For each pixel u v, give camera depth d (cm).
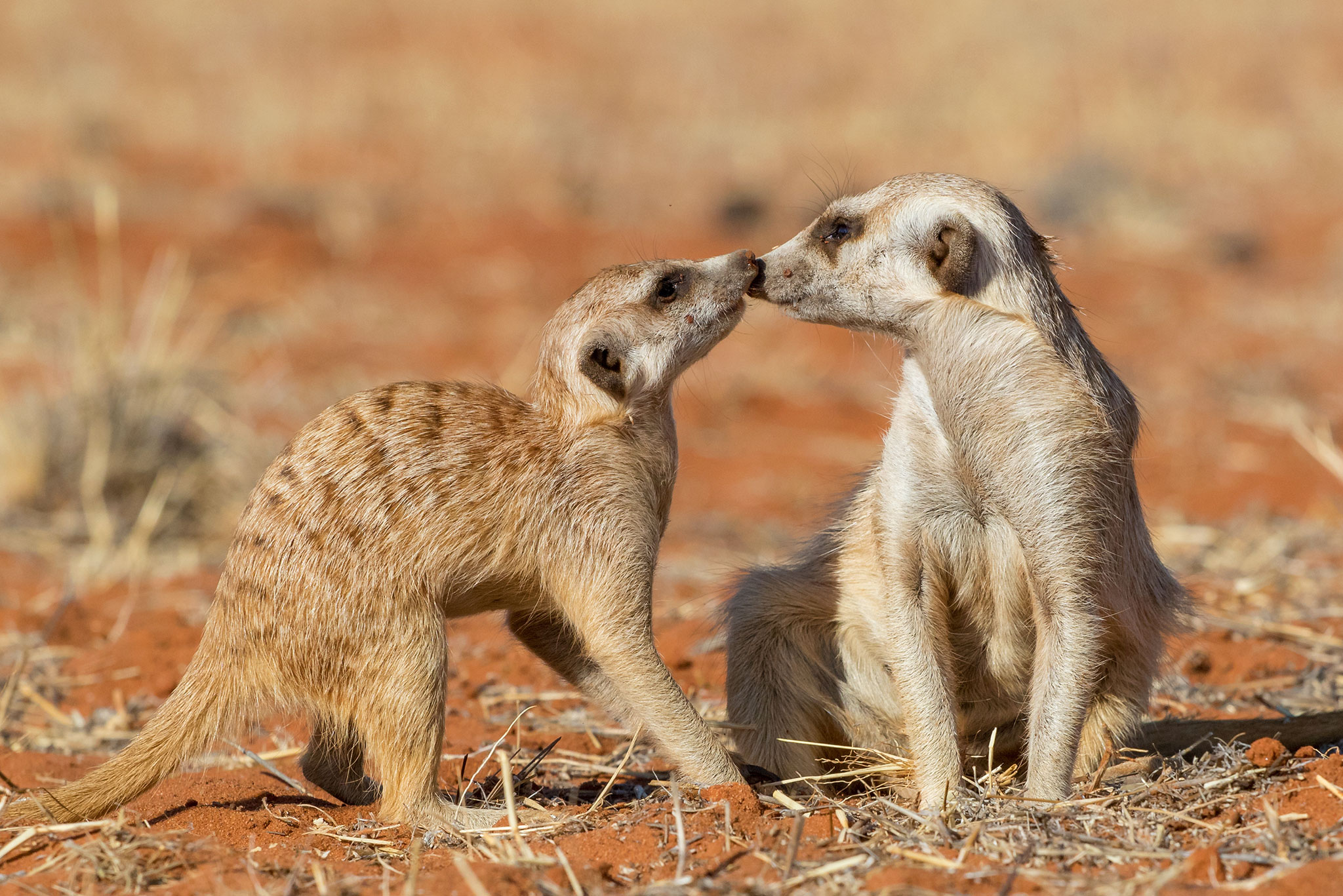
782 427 2044
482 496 755
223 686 733
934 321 762
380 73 4550
